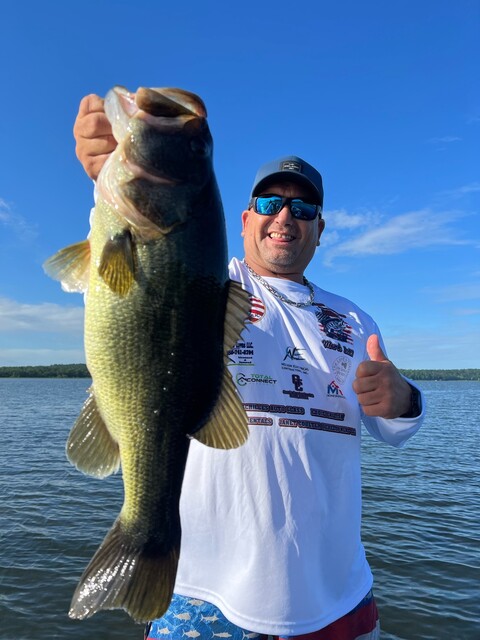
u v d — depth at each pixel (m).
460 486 4.02
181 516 0.73
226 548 0.72
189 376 0.61
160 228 0.59
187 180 0.60
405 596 2.04
